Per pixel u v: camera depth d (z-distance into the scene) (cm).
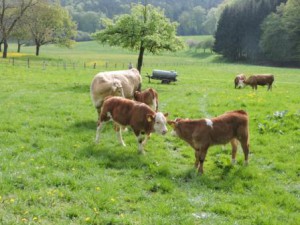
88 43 16575
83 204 949
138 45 3681
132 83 1989
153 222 884
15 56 7675
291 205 1009
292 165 1291
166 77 3975
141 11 3719
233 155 1293
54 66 5353
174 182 1132
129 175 1164
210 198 1034
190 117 2005
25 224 834
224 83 4200
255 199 1034
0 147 1337
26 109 2009
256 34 12069
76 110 2044
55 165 1194
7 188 988
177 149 1467
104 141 1495
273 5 12362
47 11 8200
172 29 3600
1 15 6950
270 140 1550
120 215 907
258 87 3953
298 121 1797
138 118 1338
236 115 1246
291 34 10612
